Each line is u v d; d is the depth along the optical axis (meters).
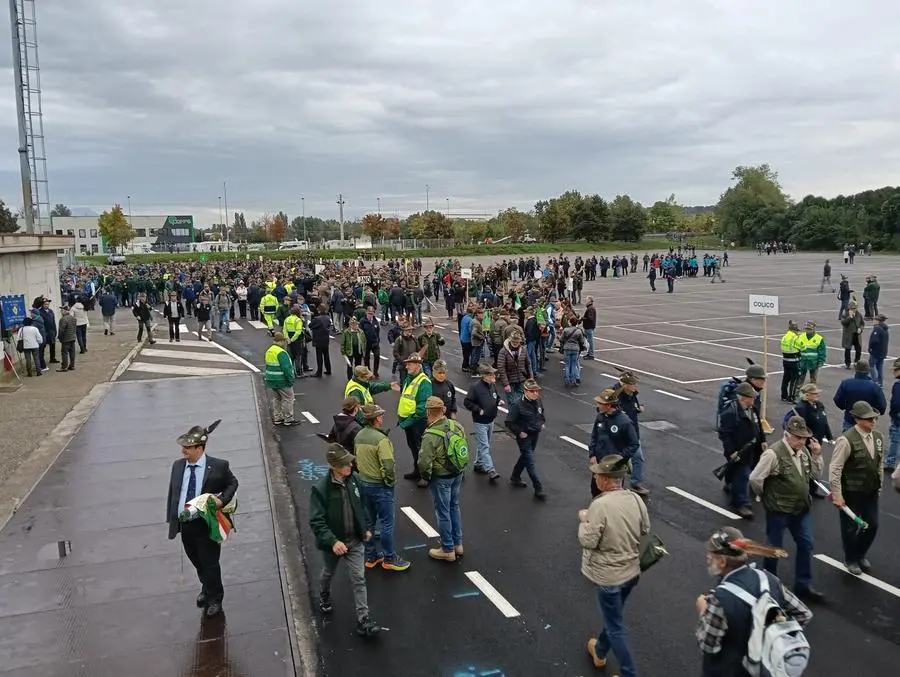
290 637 6.36
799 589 7.00
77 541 8.37
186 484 6.61
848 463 7.34
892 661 5.96
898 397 10.57
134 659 6.01
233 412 14.62
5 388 17.14
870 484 7.29
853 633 6.39
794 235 108.12
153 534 8.55
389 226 128.25
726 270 62.41
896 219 98.69
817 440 9.28
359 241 135.38
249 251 114.19
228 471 6.75
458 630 6.56
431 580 7.56
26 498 9.74
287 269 51.00
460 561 8.01
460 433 7.89
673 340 24.44
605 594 5.44
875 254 92.25
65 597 7.07
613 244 114.56
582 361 20.69
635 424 10.09
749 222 119.44
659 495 9.92
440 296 45.22
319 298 26.39
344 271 41.91
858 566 7.53
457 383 18.06
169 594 7.13
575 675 5.85
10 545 8.27
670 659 6.04
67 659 6.01
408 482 10.72
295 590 7.42
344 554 6.32
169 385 17.66
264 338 26.97
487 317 20.42
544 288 30.33
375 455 7.57
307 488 10.54
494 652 6.20
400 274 40.97
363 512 6.49
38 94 30.67
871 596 7.06
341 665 6.04
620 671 5.52
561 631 6.53
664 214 160.12
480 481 10.74
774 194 125.75
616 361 20.66
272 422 14.40
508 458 11.84
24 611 6.79
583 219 115.50
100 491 9.98
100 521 8.94
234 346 24.98
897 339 23.62
